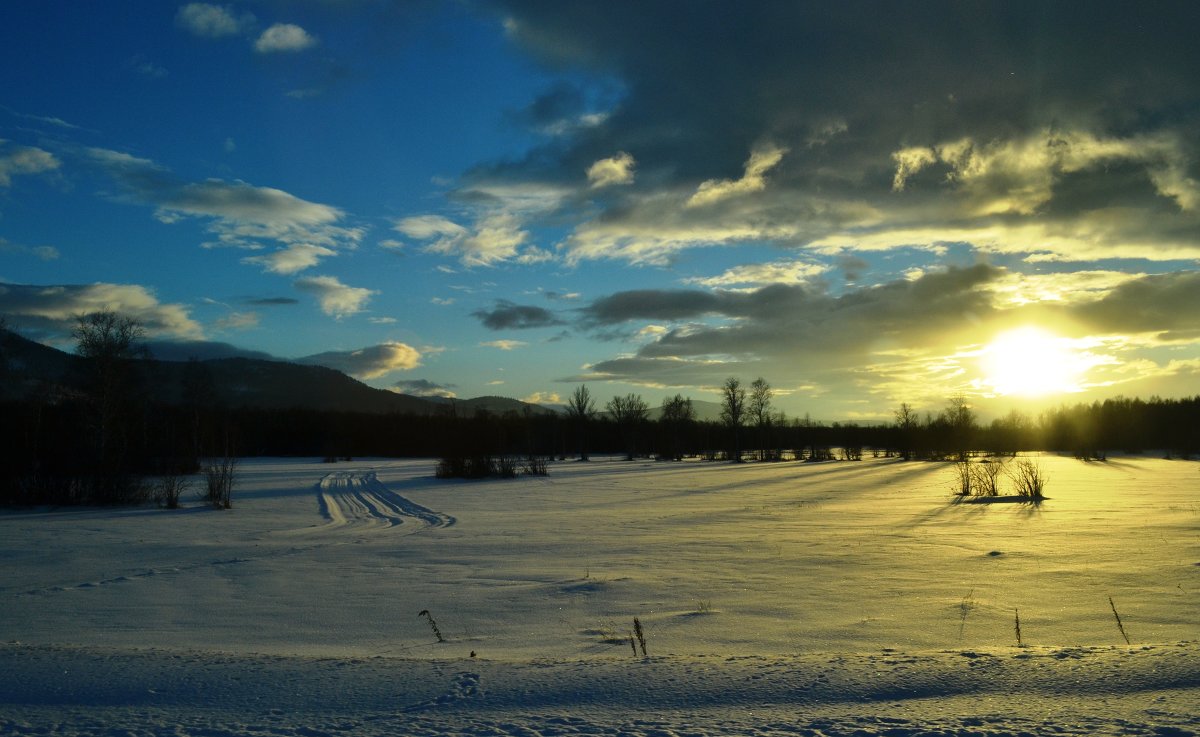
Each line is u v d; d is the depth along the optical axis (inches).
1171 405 4414.4
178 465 2016.5
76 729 182.2
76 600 437.1
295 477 2178.9
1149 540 612.7
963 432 3425.2
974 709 190.9
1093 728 175.2
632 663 243.4
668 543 668.1
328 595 446.0
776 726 179.5
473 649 305.7
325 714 193.2
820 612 375.2
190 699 207.2
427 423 4586.6
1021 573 474.9
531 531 814.5
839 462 3152.1
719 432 4594.0
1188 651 240.8
